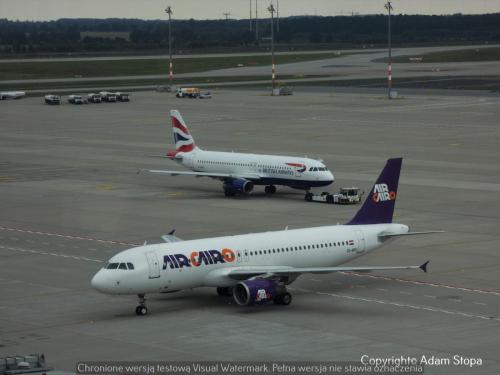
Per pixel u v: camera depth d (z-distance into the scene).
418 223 149.62
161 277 97.25
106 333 91.62
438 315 97.88
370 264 123.00
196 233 144.75
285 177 176.62
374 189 114.19
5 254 131.75
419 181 194.00
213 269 100.75
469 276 115.81
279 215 159.62
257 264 103.56
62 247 136.25
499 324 94.25
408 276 116.25
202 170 189.75
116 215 161.38
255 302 98.38
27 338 90.12
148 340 89.00
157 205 171.25
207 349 85.75
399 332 91.19
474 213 158.25
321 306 101.94
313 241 108.06
